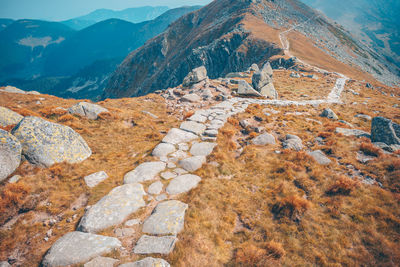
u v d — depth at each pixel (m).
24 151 9.54
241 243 7.34
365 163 11.34
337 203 8.75
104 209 7.62
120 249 6.46
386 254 6.71
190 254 6.43
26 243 6.71
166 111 20.67
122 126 15.87
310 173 10.80
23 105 18.11
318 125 17.78
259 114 19.66
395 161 10.52
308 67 70.12
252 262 6.43
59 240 6.54
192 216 7.93
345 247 7.14
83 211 7.96
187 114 18.20
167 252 6.34
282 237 7.55
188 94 24.52
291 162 11.47
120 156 12.06
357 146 13.20
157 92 27.91
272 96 27.88
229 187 9.88
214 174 10.72
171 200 8.51
